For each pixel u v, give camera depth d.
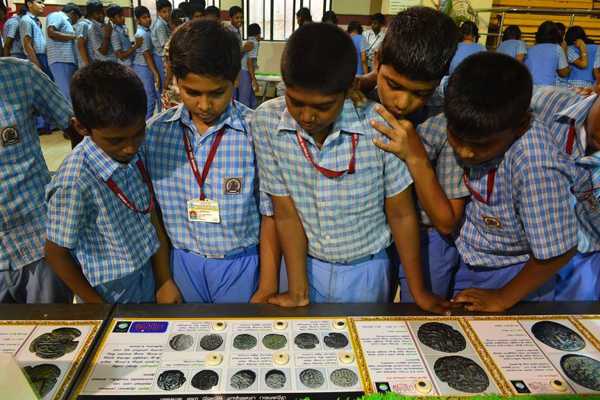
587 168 1.17
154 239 1.31
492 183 1.10
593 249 1.34
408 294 1.45
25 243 1.39
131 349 0.95
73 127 1.50
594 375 0.91
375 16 5.54
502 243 1.21
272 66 6.98
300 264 1.19
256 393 0.85
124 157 1.12
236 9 5.56
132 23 6.58
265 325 1.03
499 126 0.90
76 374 0.88
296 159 1.10
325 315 1.08
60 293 1.50
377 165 1.11
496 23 5.78
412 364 0.93
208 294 1.39
